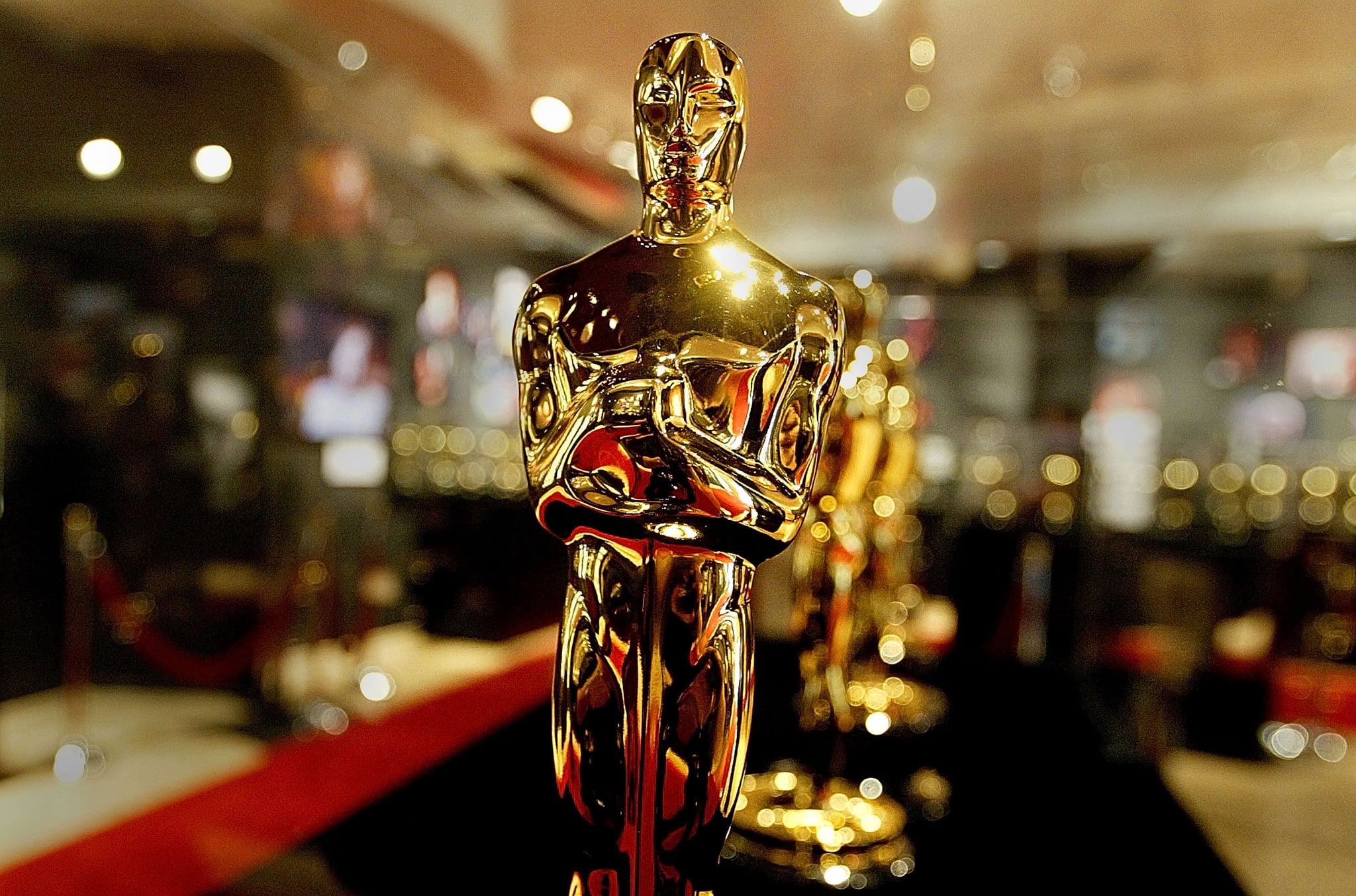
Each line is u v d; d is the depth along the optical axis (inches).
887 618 80.1
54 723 171.8
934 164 166.7
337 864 53.2
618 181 164.6
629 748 37.8
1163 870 53.8
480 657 180.7
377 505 214.5
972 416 229.9
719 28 102.1
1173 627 202.4
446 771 70.1
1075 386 226.5
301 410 207.0
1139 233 213.3
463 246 233.9
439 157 183.8
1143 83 131.6
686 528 35.4
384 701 168.6
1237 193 186.5
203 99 173.2
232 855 71.6
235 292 195.8
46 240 177.0
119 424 186.7
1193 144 160.6
